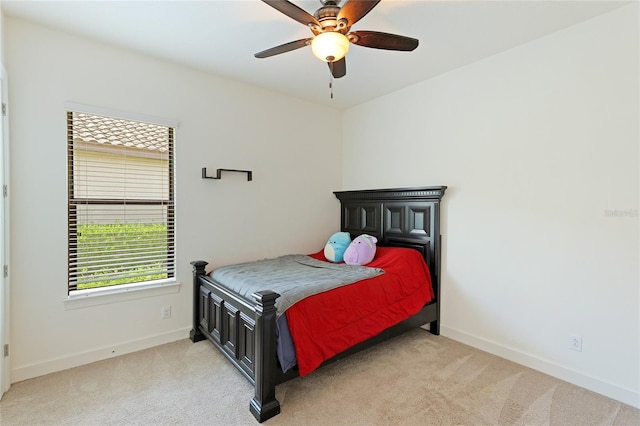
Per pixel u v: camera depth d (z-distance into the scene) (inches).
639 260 81.8
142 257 111.3
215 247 126.6
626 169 83.5
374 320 100.9
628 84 83.0
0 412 76.5
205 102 123.7
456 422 75.0
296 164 152.5
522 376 95.7
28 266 91.0
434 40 99.7
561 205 95.0
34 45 91.3
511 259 106.1
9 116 87.2
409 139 138.4
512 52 105.0
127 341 107.5
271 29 94.0
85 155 100.7
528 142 101.7
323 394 85.8
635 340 82.4
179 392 85.8
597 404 82.4
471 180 116.8
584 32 90.0
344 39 72.6
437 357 107.5
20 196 89.6
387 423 74.5
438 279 125.6
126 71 106.5
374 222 150.5
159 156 114.7
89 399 82.2
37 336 92.5
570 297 93.4
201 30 94.4
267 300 76.2
